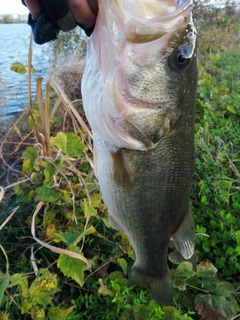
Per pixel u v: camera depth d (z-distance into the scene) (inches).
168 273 14.0
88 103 11.0
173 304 15.1
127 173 11.6
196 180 21.4
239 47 50.7
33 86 35.2
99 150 11.9
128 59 9.9
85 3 9.4
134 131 10.6
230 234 17.1
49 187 16.1
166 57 10.0
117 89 10.2
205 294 15.6
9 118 26.0
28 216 17.7
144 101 10.3
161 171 11.8
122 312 14.5
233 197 19.5
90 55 10.8
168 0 9.8
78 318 14.4
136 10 9.6
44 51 34.9
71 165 17.0
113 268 16.7
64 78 29.7
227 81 38.2
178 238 13.4
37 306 13.6
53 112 18.3
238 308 15.2
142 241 13.0
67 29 9.6
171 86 10.4
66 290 15.7
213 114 29.2
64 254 12.9
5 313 12.9
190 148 12.0
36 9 9.2
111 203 12.3
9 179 21.9
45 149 17.9
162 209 12.5
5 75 40.9
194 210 19.4
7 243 16.9
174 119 10.9
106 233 17.5
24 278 12.9
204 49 46.6
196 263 16.7
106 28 9.8
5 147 23.4
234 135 26.2
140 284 14.2
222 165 21.8
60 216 17.4
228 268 17.1
